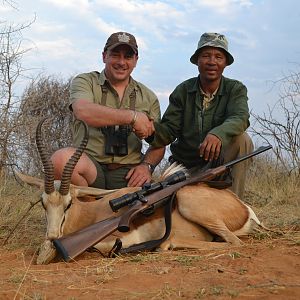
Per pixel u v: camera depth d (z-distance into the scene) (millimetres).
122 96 2521
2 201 2934
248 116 2420
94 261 1815
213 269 1611
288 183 3828
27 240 2320
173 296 1359
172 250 1998
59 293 1421
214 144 2266
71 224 2098
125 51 2438
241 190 2525
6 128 3559
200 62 2441
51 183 2020
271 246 1919
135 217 2010
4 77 3568
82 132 2479
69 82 5219
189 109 2518
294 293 1354
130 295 1379
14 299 1380
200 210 2088
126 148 2473
